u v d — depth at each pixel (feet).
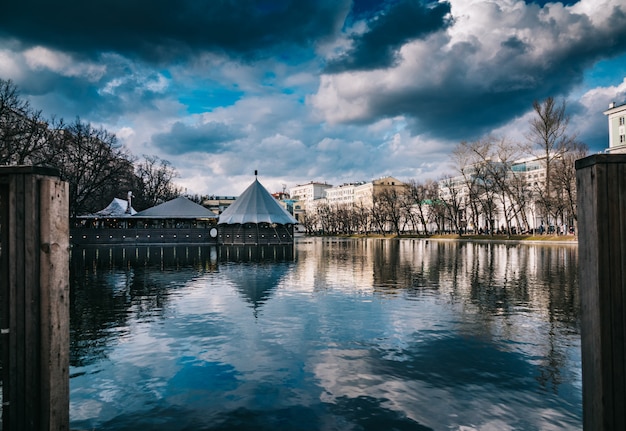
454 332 27.91
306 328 29.17
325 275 62.13
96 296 43.39
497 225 298.35
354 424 15.14
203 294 44.45
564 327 29.19
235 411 16.22
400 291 45.62
